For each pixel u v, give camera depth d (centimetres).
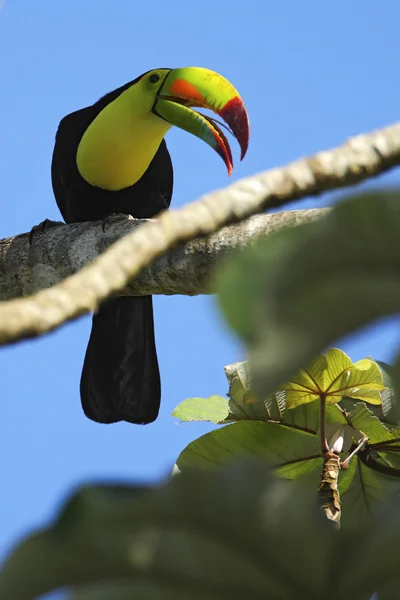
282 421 666
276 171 345
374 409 673
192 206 335
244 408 666
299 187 342
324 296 223
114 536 245
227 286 220
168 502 248
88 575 245
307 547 253
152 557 250
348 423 660
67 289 309
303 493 266
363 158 345
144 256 325
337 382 628
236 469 252
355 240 224
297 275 221
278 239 226
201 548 254
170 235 329
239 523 251
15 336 294
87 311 310
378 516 262
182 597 258
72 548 239
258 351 218
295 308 221
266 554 254
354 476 667
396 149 346
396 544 249
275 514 251
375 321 229
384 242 224
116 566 247
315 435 664
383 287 226
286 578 256
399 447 659
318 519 253
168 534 251
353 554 253
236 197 337
